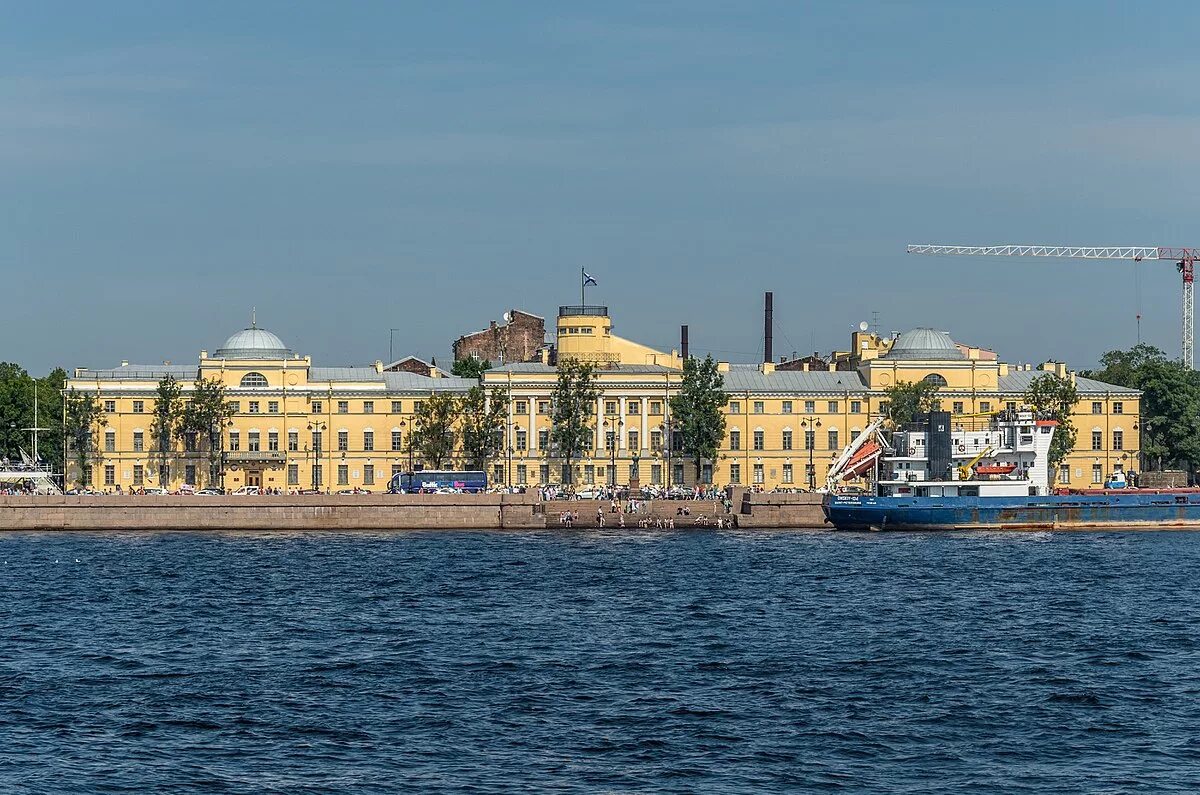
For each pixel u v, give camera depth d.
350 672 195.12
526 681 189.25
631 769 150.25
